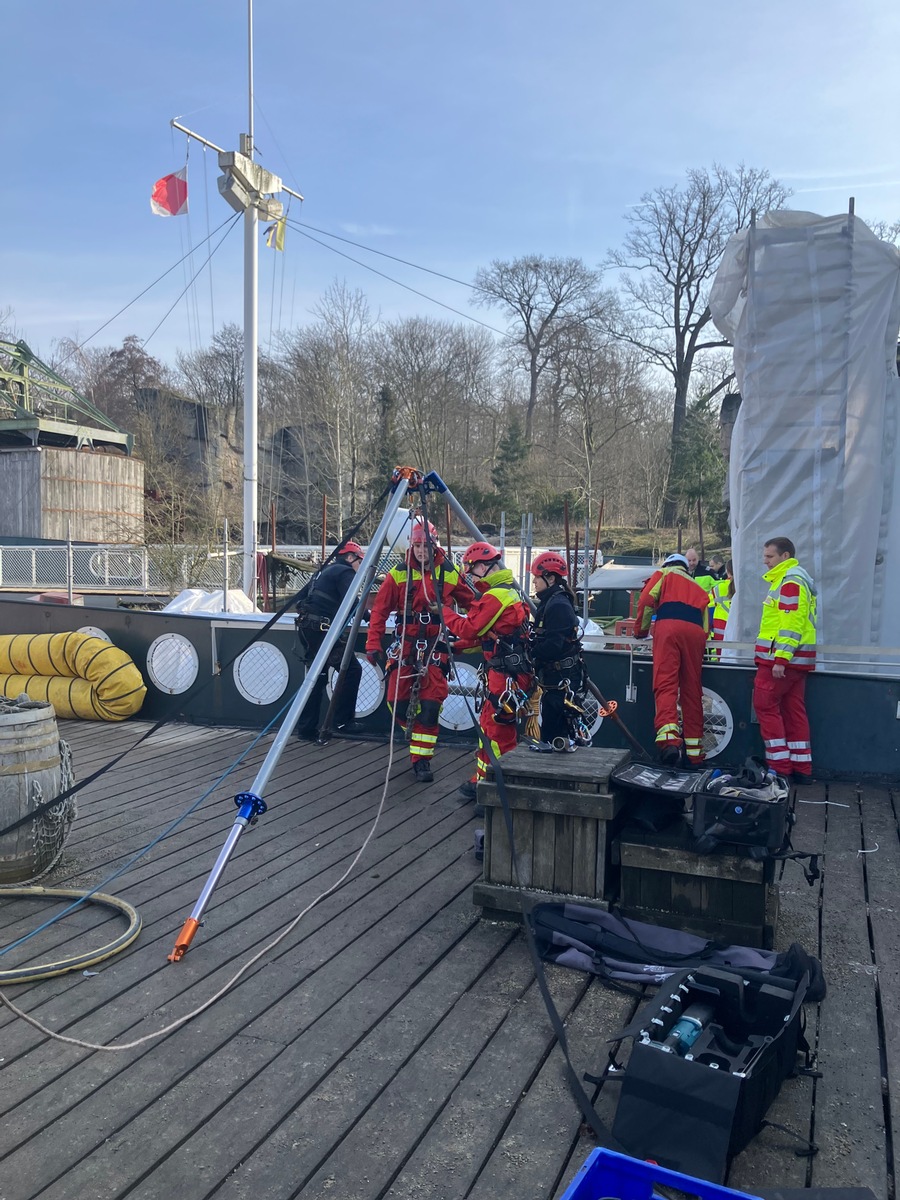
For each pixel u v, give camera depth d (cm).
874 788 624
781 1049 263
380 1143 249
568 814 380
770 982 283
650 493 4494
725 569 1170
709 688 671
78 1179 234
